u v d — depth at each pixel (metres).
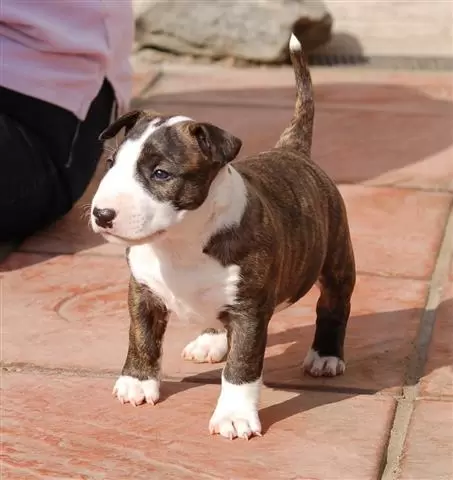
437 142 10.56
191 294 5.70
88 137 9.04
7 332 7.14
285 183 6.14
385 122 11.11
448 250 8.34
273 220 5.78
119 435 5.93
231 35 13.12
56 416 6.14
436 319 7.26
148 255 5.76
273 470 5.56
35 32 8.30
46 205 8.57
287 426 5.96
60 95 8.52
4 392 6.40
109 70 9.18
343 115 11.31
